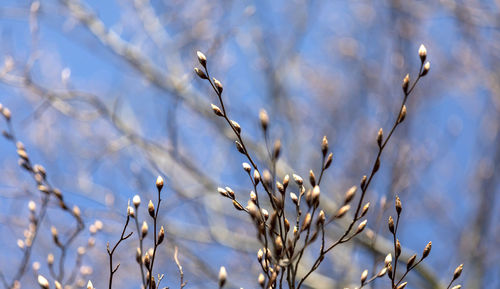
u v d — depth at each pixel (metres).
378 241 5.15
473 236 5.95
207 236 5.96
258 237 2.04
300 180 2.08
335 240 5.57
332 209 5.69
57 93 5.11
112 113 5.28
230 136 6.07
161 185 2.14
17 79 4.81
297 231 2.04
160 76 6.04
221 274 2.01
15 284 2.76
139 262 2.12
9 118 2.79
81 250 2.80
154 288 2.12
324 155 2.04
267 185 2.06
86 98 5.08
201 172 5.79
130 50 6.11
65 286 2.75
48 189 2.70
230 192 2.10
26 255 2.79
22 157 2.68
